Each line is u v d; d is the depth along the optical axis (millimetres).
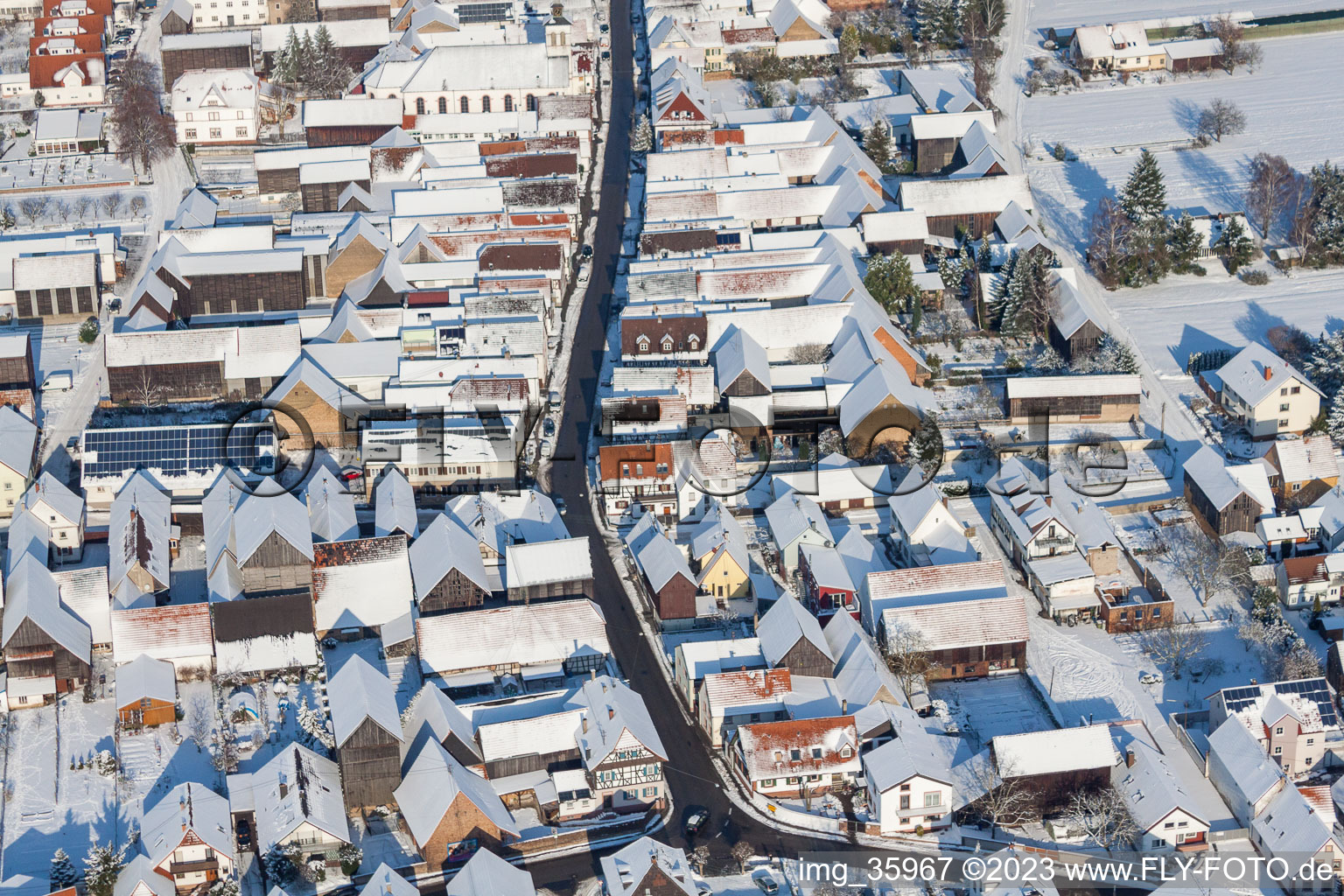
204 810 163500
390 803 171125
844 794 174000
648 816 171000
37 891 158875
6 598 189625
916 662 188000
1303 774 175875
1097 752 170000
